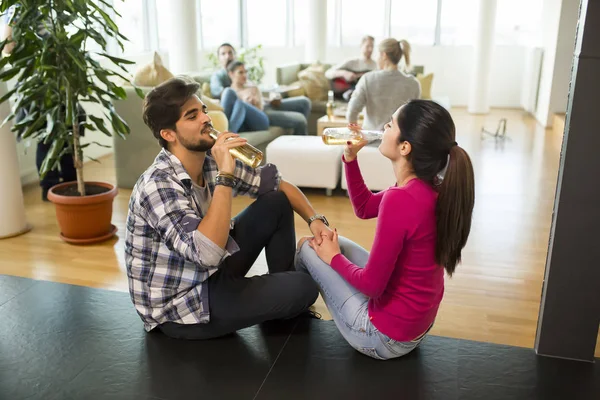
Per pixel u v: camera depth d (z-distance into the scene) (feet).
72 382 6.63
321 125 17.31
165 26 24.61
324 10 26.94
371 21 30.66
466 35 30.12
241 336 7.50
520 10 29.32
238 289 6.94
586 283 6.83
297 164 14.58
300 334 7.56
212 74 18.84
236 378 6.64
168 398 6.33
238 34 29.99
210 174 7.13
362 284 6.12
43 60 9.82
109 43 20.40
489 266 10.36
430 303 6.27
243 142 6.28
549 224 12.69
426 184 5.93
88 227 11.17
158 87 6.36
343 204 14.07
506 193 15.06
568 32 23.11
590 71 6.15
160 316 7.13
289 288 7.04
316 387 6.48
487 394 6.41
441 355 7.16
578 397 6.41
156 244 6.74
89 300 8.61
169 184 6.38
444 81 30.76
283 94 21.18
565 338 7.09
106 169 17.33
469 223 5.85
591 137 6.32
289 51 30.68
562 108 23.94
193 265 6.80
